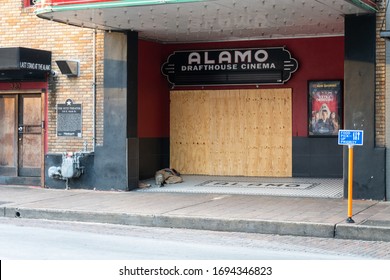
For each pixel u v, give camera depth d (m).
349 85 14.66
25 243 10.77
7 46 18.17
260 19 15.22
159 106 19.64
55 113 17.58
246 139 19.14
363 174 14.55
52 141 17.62
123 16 14.67
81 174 17.14
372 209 13.25
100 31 17.00
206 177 19.14
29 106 18.17
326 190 16.16
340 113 18.08
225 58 19.17
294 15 14.67
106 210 13.62
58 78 17.52
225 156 19.36
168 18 14.98
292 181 17.91
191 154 19.69
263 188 16.72
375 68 14.47
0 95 18.53
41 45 17.73
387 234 11.16
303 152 18.52
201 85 19.44
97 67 17.08
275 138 18.83
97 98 17.09
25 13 17.94
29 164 18.19
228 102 19.30
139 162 18.61
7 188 17.64
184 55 19.53
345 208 13.41
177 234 11.98
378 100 14.47
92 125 17.14
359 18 14.55
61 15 14.54
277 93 18.75
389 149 14.35
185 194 15.97
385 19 14.35
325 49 18.19
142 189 16.97
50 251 10.00
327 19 15.26
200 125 19.59
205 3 13.12
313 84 18.30
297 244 10.95
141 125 18.70
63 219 13.72
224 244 10.91
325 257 9.77
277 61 18.62
